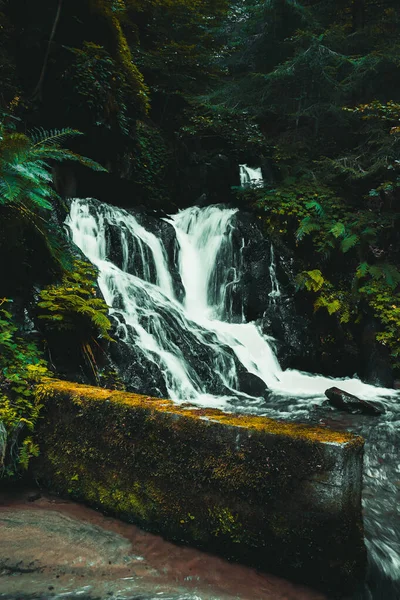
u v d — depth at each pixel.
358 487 2.79
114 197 11.12
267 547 2.84
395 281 9.82
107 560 2.97
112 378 5.87
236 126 14.59
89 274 6.75
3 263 5.46
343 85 14.83
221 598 2.65
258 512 2.87
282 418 6.15
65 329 5.68
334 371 9.27
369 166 12.75
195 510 3.09
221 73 17.34
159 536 3.23
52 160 9.61
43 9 9.89
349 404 6.58
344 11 18.53
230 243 10.35
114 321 6.62
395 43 15.09
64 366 5.54
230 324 8.98
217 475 3.02
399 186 11.39
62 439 3.82
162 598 2.64
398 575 2.97
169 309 8.06
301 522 2.74
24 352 4.82
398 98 15.46
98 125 9.71
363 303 10.00
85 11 10.21
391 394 8.00
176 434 3.21
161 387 6.22
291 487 2.78
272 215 11.05
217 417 3.16
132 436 3.41
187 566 2.92
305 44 15.48
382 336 9.39
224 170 12.75
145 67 15.42
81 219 8.91
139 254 9.12
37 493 3.83
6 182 4.72
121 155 10.80
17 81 9.56
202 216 11.18
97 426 3.62
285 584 2.78
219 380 7.20
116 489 3.46
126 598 2.63
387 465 4.71
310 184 12.08
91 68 9.75
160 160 12.94
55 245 5.62
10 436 3.88
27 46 9.73
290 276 10.16
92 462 3.61
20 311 5.50
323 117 15.46
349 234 10.63
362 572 2.73
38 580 2.78
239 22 18.89
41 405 3.97
